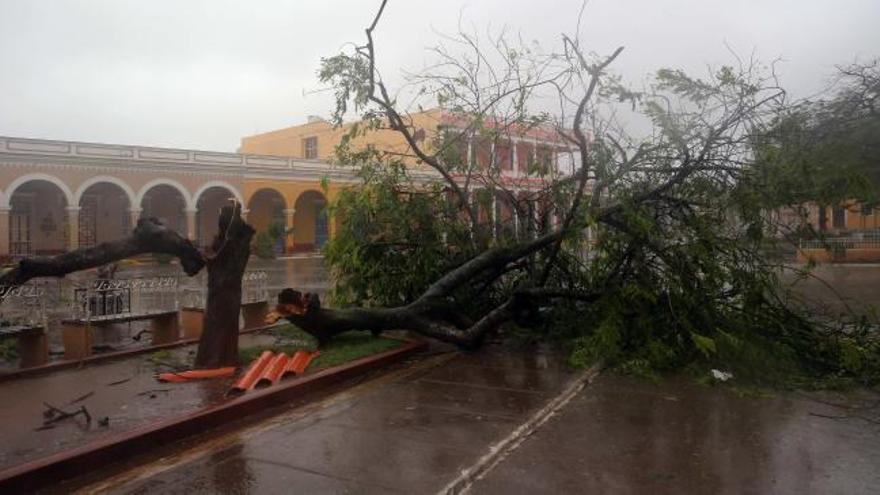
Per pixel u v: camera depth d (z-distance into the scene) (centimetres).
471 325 832
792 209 756
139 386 588
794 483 382
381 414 530
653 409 536
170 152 3077
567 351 775
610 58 705
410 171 1057
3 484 378
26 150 2675
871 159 908
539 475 398
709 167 757
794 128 755
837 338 688
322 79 766
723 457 425
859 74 993
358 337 818
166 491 387
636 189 778
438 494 372
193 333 865
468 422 504
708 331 693
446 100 873
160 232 624
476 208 938
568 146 897
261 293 1009
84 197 3259
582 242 809
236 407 526
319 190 3612
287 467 418
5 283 570
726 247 732
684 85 746
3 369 659
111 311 786
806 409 533
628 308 723
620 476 395
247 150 4919
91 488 396
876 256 2438
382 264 891
